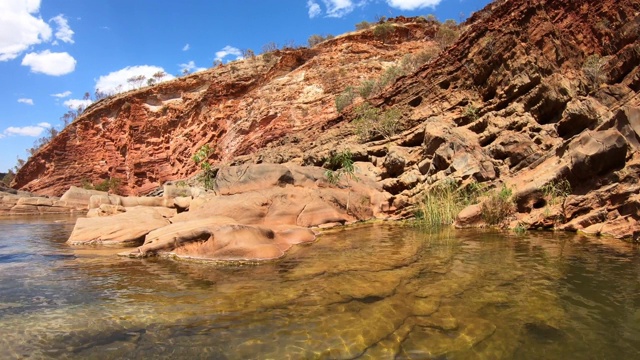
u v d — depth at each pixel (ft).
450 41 107.34
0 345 14.71
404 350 13.97
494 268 23.58
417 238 35.22
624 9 67.46
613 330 14.90
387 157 62.13
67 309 18.54
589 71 57.72
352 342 14.66
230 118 157.69
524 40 64.54
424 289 20.16
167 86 188.65
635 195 30.89
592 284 19.88
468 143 51.60
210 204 41.75
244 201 41.11
